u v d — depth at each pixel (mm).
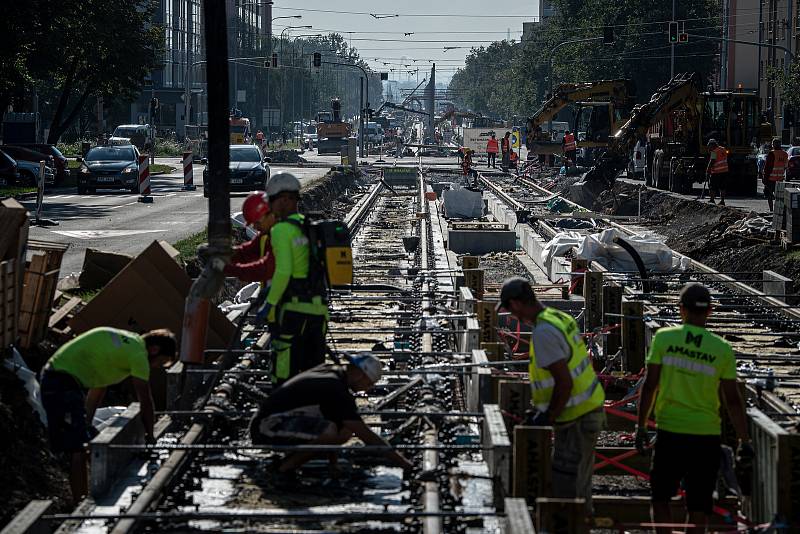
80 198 106312
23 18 111688
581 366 21125
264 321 24266
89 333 23391
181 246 57219
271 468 23641
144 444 24625
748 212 79250
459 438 25688
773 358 35188
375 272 58625
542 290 50938
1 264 26500
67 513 23297
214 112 28609
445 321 39188
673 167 104000
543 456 20656
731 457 22516
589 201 110062
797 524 20734
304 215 24000
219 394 27453
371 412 24875
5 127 143375
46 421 26234
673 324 38062
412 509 21234
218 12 28625
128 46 151625
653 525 21484
